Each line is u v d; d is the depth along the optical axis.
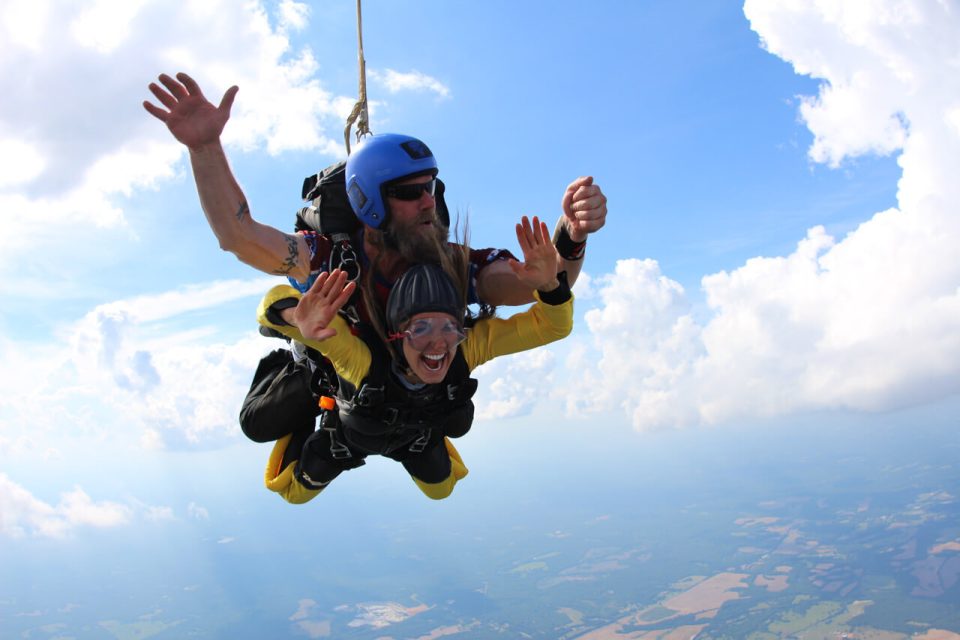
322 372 3.42
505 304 3.42
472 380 3.31
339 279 2.55
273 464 3.98
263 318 2.86
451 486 4.11
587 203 2.96
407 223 3.04
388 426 3.21
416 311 2.83
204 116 2.40
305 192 3.43
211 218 2.57
